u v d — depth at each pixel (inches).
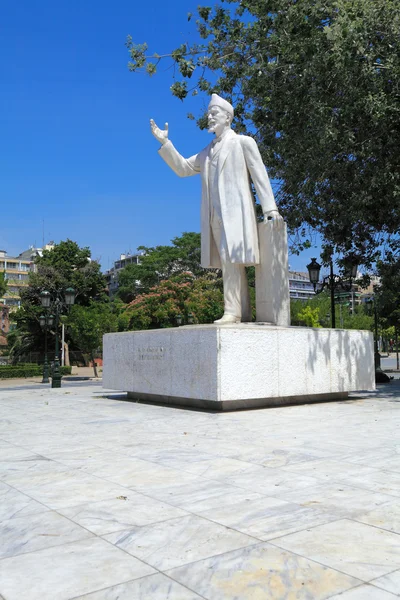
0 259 3833.7
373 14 435.8
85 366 2080.5
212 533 137.3
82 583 111.0
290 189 627.5
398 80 457.4
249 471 200.4
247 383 385.1
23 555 125.3
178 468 206.7
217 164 453.1
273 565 118.4
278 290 445.4
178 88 549.3
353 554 123.9
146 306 1284.4
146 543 131.4
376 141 507.8
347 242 670.5
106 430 305.1
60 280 1840.6
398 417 343.3
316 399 439.2
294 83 521.7
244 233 441.4
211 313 1302.9
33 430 312.7
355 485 180.1
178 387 410.3
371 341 478.6
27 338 1907.0
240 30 588.4
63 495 172.7
